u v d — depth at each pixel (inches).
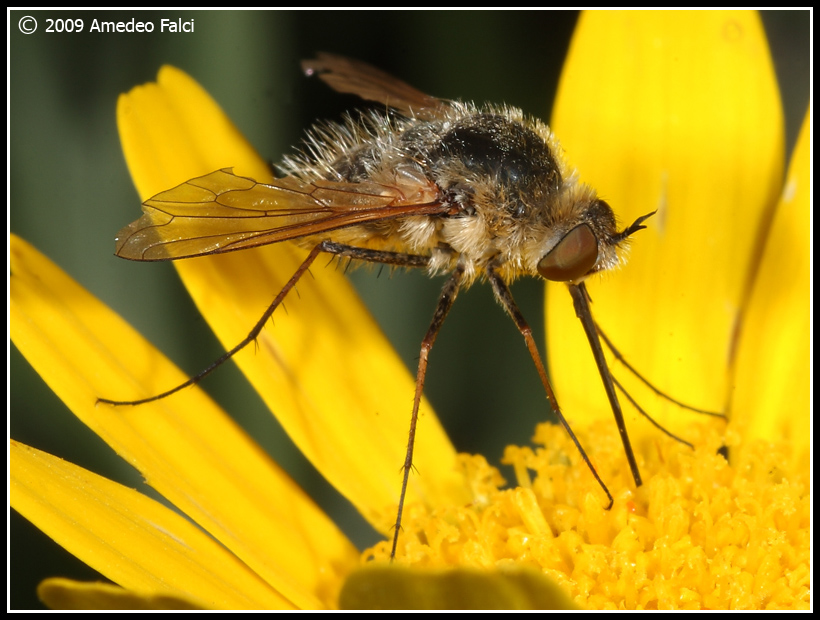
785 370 2.8
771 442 2.8
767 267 2.8
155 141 2.8
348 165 2.8
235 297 2.8
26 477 2.5
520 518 2.7
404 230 2.7
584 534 2.7
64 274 2.7
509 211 2.7
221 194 2.6
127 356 2.7
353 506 2.8
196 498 2.7
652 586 2.6
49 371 2.6
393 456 2.8
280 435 2.8
